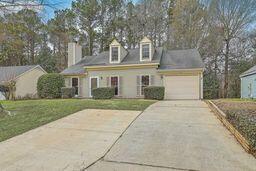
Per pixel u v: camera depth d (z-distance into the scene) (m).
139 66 19.91
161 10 33.62
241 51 29.42
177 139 6.28
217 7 28.58
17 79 24.55
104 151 5.52
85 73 21.81
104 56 23.62
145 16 34.28
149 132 7.04
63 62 37.50
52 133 7.14
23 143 6.25
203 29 29.70
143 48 20.53
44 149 5.74
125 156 5.17
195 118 8.88
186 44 29.91
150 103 12.97
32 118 9.07
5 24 9.68
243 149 5.35
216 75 29.23
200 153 5.20
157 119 8.81
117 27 35.38
